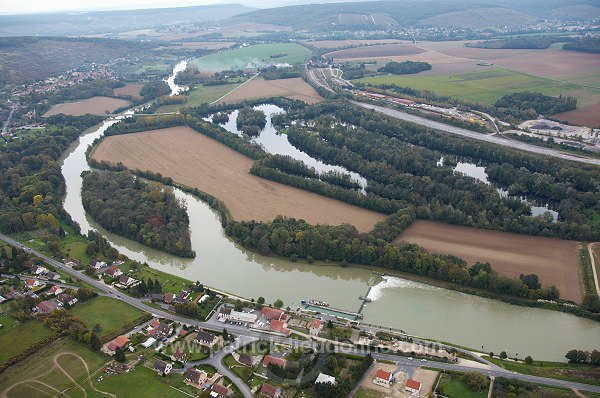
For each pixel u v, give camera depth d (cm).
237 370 18012
